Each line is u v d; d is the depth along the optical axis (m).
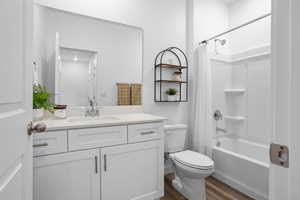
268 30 2.27
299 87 0.37
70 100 1.73
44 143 1.14
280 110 0.41
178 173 1.85
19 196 0.64
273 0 0.43
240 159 1.83
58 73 1.67
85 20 1.78
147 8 2.14
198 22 2.44
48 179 1.16
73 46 1.73
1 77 0.49
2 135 0.49
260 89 2.31
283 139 0.40
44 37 1.60
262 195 1.60
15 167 0.61
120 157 1.43
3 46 0.50
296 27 0.38
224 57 2.67
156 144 1.62
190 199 1.68
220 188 1.88
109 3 1.90
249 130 2.45
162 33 2.26
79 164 1.26
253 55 2.37
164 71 2.31
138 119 1.57
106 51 1.90
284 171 0.40
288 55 0.40
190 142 2.48
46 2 1.60
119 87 1.98
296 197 0.38
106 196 1.37
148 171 1.57
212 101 2.54
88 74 1.82
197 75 2.36
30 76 0.75
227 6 2.77
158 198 1.66
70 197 1.23
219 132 2.61
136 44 2.08
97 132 1.32
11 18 0.55
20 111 0.64
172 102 2.36
